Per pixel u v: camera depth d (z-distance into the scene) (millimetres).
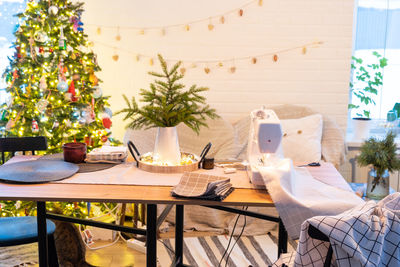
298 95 4418
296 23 4312
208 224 3818
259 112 2402
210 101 4434
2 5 4227
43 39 3473
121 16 4281
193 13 4289
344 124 4449
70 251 3061
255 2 4277
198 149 4016
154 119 2475
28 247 3406
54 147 3570
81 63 3625
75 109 3596
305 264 1814
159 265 3213
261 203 2115
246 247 3508
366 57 4547
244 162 2693
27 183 2266
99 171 2490
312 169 2658
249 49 4352
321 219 1705
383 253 1767
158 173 2475
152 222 2240
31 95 3512
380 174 3496
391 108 4586
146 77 4375
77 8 3674
